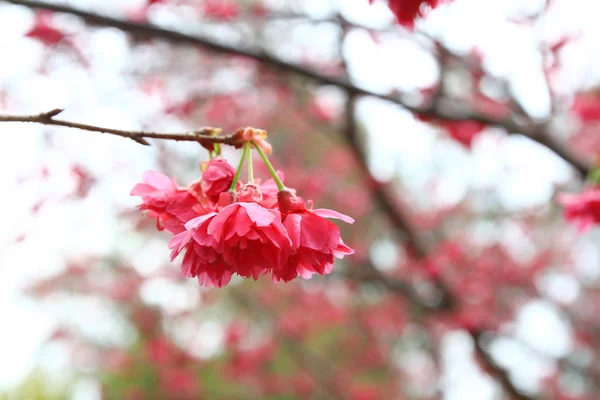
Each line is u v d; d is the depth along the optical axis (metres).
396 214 4.85
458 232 7.95
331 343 8.34
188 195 1.20
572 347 7.13
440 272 4.71
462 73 3.84
